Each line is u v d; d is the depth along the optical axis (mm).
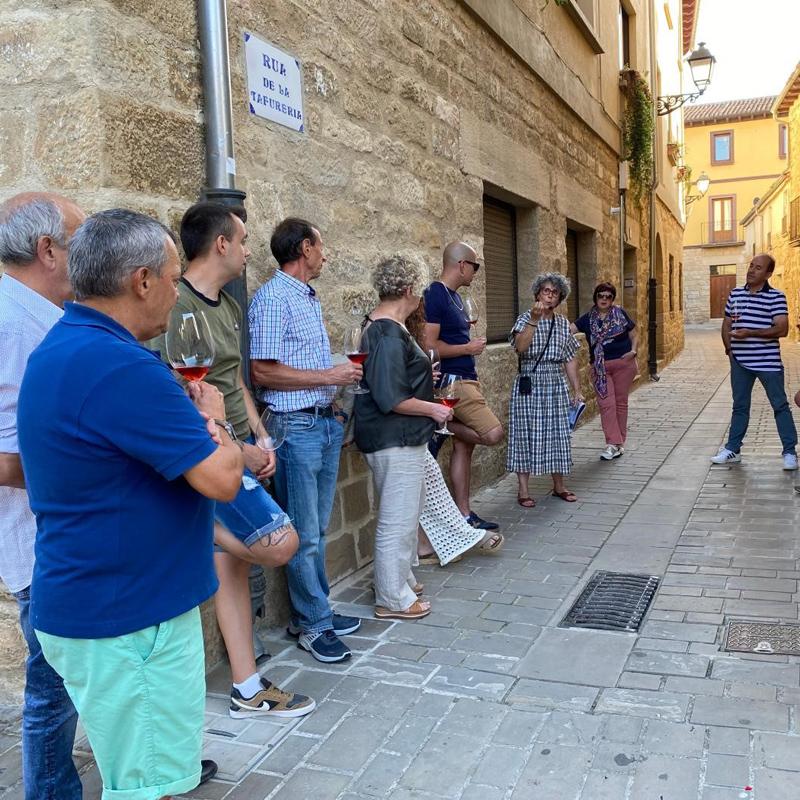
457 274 5008
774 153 46062
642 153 12586
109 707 1773
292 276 3475
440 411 3695
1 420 2006
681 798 2373
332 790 2488
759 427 9062
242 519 2684
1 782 2574
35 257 2100
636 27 13430
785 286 29156
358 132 4562
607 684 3102
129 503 1707
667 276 18859
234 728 2863
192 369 2121
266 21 3746
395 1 4992
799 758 2551
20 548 2168
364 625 3783
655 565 4496
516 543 5012
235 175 3404
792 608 3789
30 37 2812
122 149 2877
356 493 4578
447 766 2596
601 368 7559
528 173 7660
